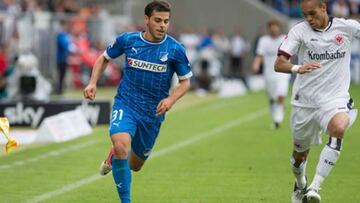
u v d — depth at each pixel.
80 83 94.88
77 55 93.56
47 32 80.94
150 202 31.06
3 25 75.31
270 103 58.31
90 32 95.50
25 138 51.69
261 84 105.69
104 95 87.25
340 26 27.92
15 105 58.41
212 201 31.17
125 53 27.73
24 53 77.00
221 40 110.31
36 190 33.53
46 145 47.88
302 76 28.44
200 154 44.22
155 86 27.58
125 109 27.47
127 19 112.56
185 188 34.00
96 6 113.12
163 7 26.92
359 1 118.44
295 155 29.62
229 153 44.62
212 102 82.44
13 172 38.09
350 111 28.06
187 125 59.94
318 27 28.02
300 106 28.62
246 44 118.75
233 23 122.69
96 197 31.92
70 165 40.22
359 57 110.44
